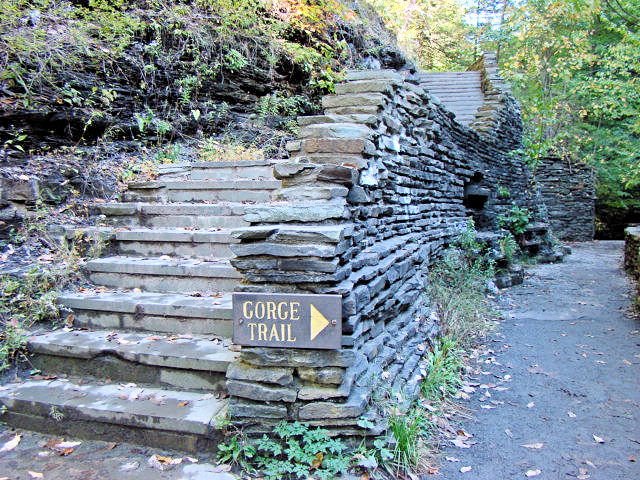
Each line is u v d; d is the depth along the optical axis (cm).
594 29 1489
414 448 273
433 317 486
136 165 562
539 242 1242
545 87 1583
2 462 257
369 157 394
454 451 305
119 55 595
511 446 315
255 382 260
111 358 313
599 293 821
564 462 297
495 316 651
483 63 1386
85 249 421
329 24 965
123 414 272
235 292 260
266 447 253
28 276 363
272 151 700
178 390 300
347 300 262
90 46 568
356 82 448
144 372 308
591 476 283
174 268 379
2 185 431
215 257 409
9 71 495
